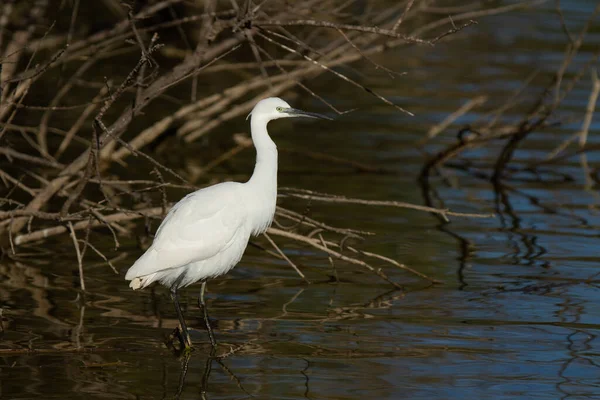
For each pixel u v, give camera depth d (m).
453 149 17.84
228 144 19.94
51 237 13.90
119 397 8.50
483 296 11.80
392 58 27.08
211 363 9.45
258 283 12.27
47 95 20.77
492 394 8.78
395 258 13.37
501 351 9.93
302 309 11.23
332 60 16.97
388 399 8.60
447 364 9.53
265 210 10.73
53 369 9.10
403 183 17.72
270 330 10.47
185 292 11.85
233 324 10.66
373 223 15.14
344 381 9.02
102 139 11.89
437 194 17.16
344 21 19.69
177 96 21.98
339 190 16.83
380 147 19.89
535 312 11.21
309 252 13.72
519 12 32.81
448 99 23.14
